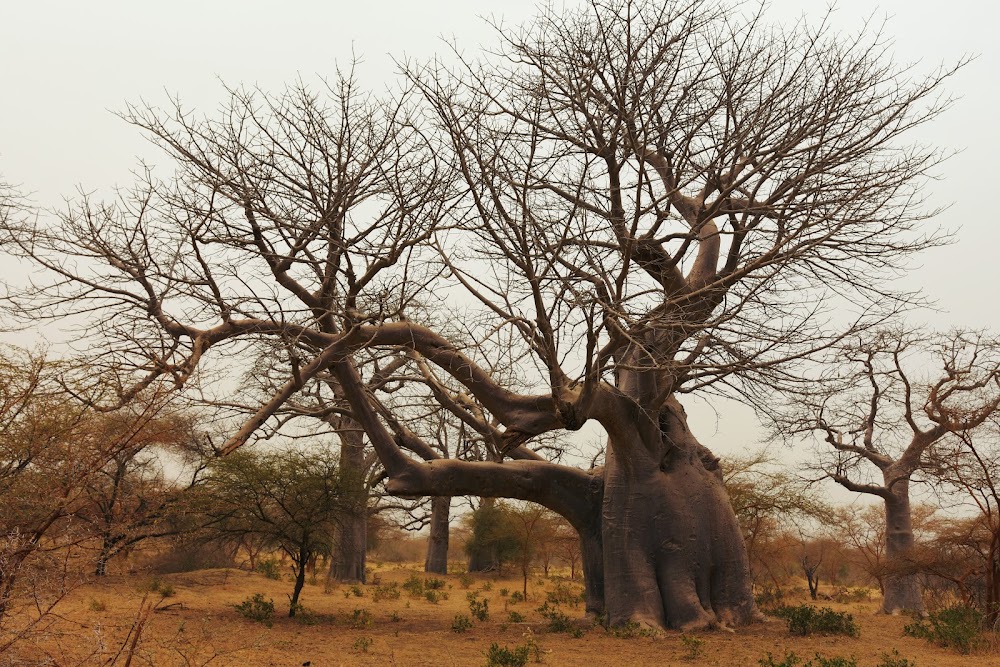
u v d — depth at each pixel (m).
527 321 10.54
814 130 12.28
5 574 5.58
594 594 14.84
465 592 26.00
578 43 11.52
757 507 22.44
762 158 12.91
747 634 13.12
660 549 13.94
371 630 13.80
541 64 11.34
